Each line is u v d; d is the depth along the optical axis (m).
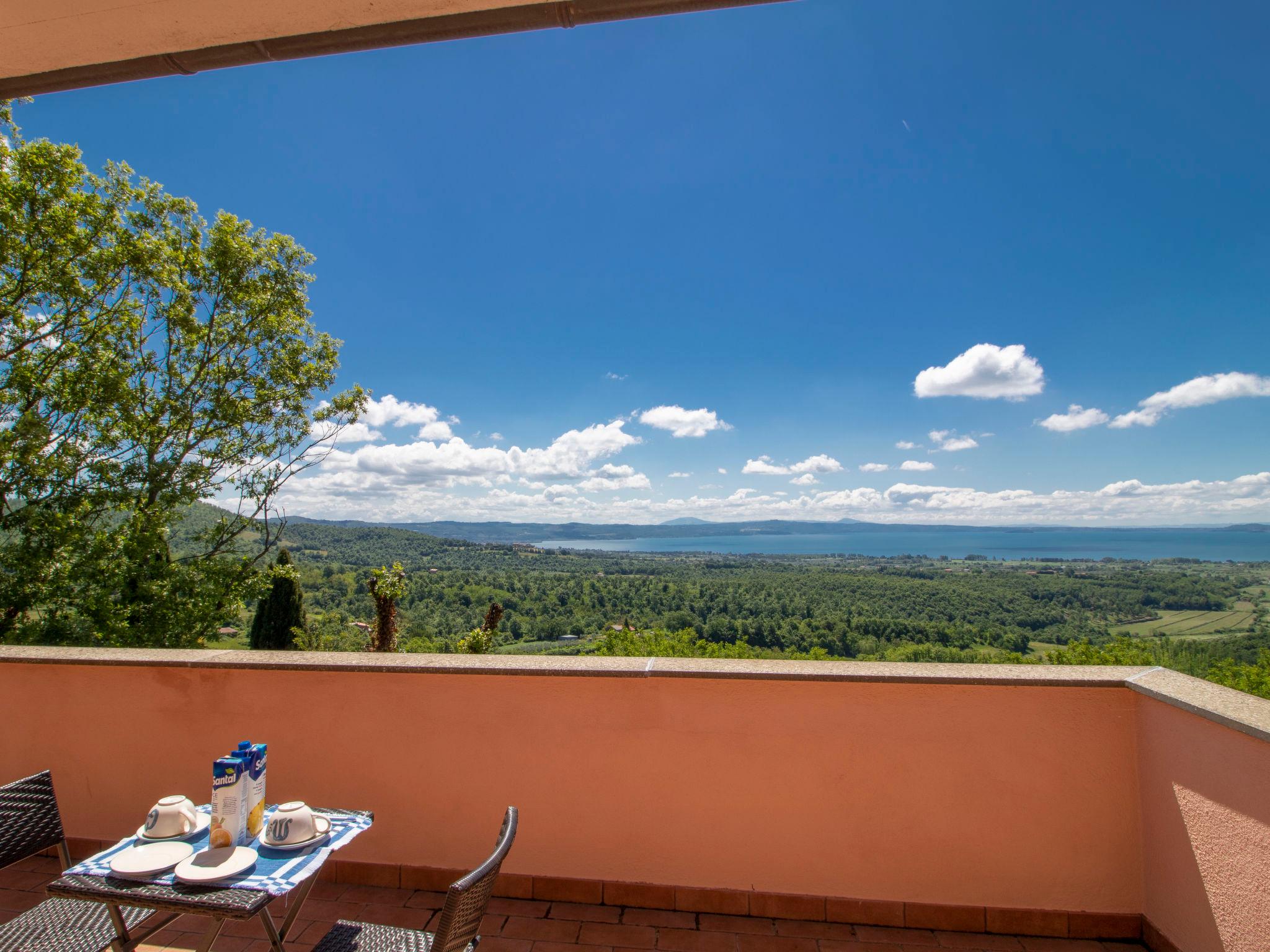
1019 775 2.24
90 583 11.78
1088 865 2.20
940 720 2.27
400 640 9.76
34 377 11.15
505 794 2.47
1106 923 2.19
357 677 2.56
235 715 2.64
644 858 2.40
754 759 2.35
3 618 11.13
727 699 2.37
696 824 2.38
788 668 2.35
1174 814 1.98
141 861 1.45
